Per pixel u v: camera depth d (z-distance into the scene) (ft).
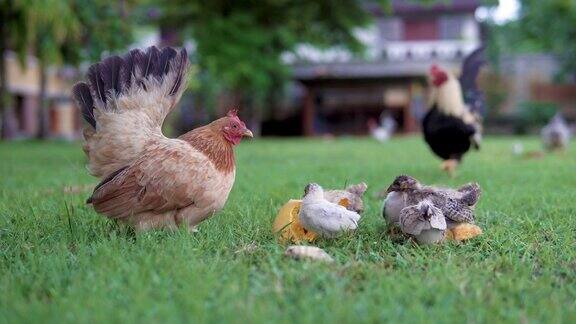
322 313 3.15
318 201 4.40
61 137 25.44
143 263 3.74
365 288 3.48
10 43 20.20
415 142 18.83
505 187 7.06
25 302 3.31
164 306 3.17
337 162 11.02
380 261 4.00
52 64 20.59
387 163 10.66
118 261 3.77
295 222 4.48
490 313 3.20
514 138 22.16
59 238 4.46
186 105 27.27
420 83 27.20
